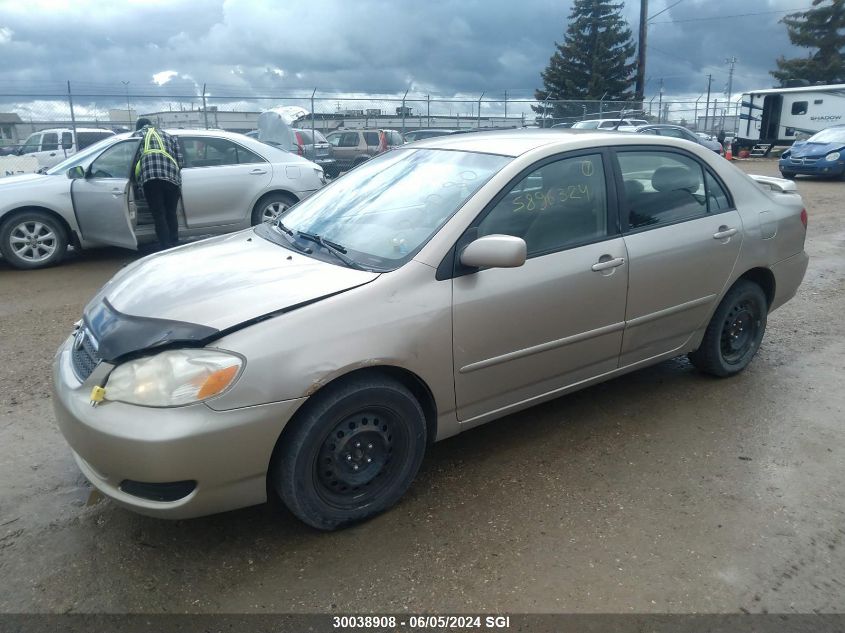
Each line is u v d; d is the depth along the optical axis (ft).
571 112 75.77
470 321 9.89
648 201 12.43
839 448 11.78
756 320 14.67
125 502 8.34
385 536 9.37
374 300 9.14
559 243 11.09
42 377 14.87
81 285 23.44
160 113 52.85
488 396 10.56
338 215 11.67
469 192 10.52
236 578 8.56
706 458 11.44
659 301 12.42
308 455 8.77
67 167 27.07
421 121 65.67
